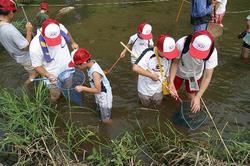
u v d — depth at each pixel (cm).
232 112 338
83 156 290
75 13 558
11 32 352
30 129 306
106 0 607
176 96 319
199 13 414
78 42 469
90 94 371
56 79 340
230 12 541
